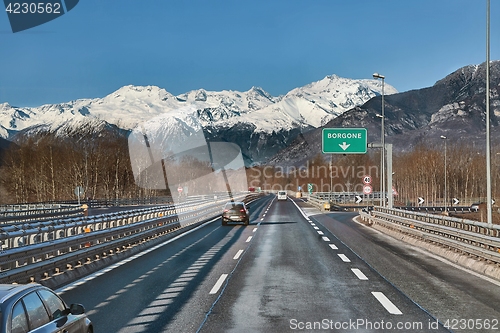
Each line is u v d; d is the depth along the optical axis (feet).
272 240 77.77
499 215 175.83
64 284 39.96
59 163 265.54
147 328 26.50
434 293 35.91
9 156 273.13
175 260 54.60
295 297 34.50
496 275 43.04
